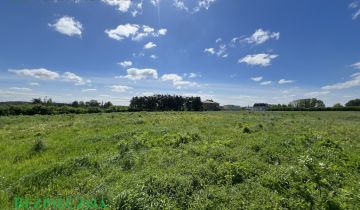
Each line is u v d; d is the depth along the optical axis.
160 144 12.31
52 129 19.81
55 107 50.97
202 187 7.02
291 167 7.71
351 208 5.70
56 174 8.49
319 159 9.10
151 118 29.58
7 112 42.62
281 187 6.71
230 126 18.83
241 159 9.15
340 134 15.03
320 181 6.91
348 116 39.66
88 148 12.40
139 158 9.73
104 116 34.50
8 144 14.02
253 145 11.01
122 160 9.73
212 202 6.08
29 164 10.01
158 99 88.62
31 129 20.52
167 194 6.48
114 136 14.83
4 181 8.09
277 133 14.59
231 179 7.34
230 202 6.13
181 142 12.63
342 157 9.25
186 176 7.49
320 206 5.73
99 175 8.49
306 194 6.23
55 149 12.35
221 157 9.43
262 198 6.22
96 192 6.84
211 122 22.75
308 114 45.38
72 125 22.44
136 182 7.10
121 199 5.98
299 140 11.70
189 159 9.37
